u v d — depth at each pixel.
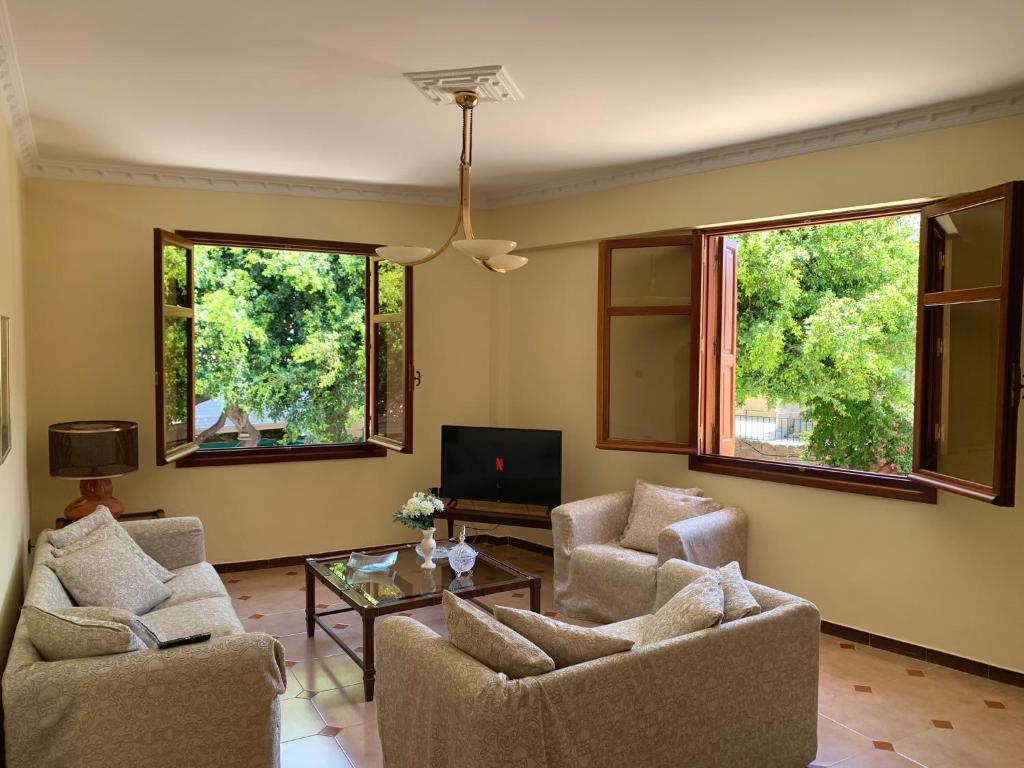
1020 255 3.33
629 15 2.65
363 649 3.66
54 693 2.39
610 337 5.18
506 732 2.17
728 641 2.66
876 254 6.30
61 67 3.18
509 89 3.41
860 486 4.25
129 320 5.19
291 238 5.63
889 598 4.18
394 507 6.11
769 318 6.61
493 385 6.36
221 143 4.45
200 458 5.42
